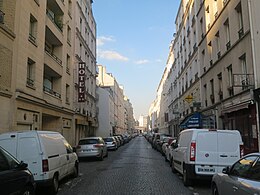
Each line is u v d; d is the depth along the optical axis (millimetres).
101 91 63719
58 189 9984
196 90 30938
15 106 16016
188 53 35969
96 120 45031
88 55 39312
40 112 20047
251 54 16141
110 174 13594
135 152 29969
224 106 20906
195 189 9914
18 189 6035
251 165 5629
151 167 16312
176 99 47781
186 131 11812
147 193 9156
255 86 15461
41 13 20578
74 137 30125
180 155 11914
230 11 19422
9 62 15430
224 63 20906
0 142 9062
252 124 16141
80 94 31297
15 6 16203
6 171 5836
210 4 24734
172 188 10070
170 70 57188
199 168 10266
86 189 9938
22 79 17000
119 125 96938
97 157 20531
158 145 29750
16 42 16234
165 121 63906
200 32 29016
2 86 14672
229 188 5922
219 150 10375
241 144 10469
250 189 4918
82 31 35438
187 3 36094
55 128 24891
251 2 16016
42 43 20688
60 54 25859
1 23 14609
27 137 9109
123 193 9156
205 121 25156
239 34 18047
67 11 27953
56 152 10102
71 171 11828
